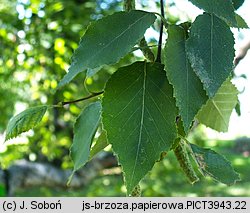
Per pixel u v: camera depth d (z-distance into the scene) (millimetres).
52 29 1831
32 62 1873
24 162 2295
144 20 350
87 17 1922
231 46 339
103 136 408
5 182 2127
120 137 348
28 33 1827
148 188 1729
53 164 2400
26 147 2191
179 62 335
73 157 417
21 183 2184
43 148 2152
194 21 340
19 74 2043
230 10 328
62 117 2006
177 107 350
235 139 3502
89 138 402
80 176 2396
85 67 344
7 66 1960
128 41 345
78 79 1687
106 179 2609
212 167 411
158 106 352
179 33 343
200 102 331
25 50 1850
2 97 2246
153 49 457
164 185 2342
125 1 396
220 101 442
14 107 2287
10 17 1893
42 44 1829
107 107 352
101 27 352
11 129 424
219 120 453
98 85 1705
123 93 354
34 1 1875
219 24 342
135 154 345
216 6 326
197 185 2438
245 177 2803
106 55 344
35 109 427
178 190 2338
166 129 349
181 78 332
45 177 2250
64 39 1800
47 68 1856
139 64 361
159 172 2332
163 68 360
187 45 333
